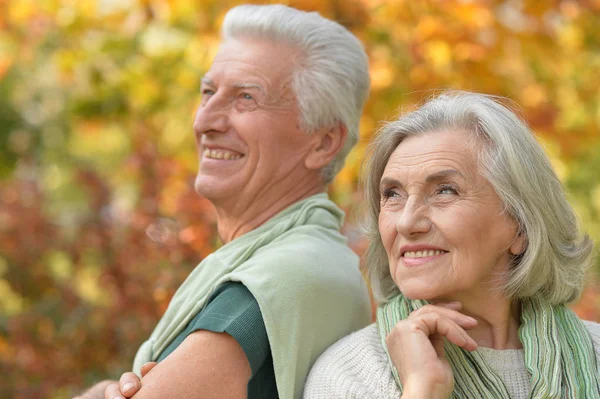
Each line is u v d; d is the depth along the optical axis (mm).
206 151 2355
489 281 1835
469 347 1716
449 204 1785
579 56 4598
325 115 2326
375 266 2043
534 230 1803
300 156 2334
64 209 6320
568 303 1979
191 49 4391
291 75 2303
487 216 1786
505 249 1824
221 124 2301
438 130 1852
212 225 3635
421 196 1811
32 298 4633
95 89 5207
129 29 4680
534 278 1832
